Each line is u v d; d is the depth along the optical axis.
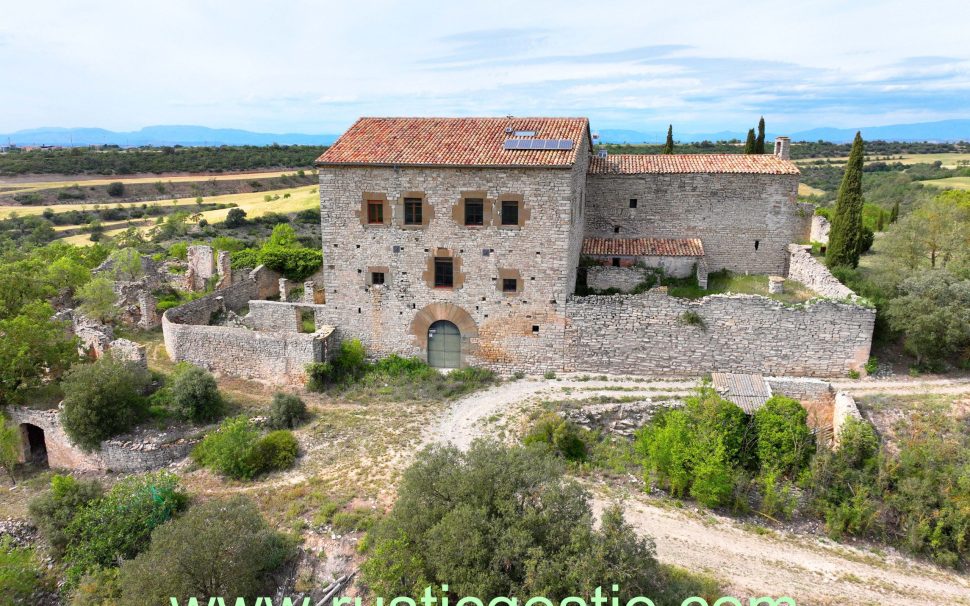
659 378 34.03
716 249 42.44
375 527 22.56
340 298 36.22
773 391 31.39
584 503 19.62
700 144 127.69
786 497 26.38
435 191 33.53
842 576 22.77
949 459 26.25
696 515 25.86
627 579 18.11
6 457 30.84
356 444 29.34
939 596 22.08
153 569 20.38
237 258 55.19
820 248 45.34
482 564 18.09
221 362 36.72
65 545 25.73
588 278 39.81
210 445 28.75
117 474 30.09
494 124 36.72
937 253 40.41
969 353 32.34
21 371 32.50
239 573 21.03
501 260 33.81
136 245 72.62
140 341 41.38
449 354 35.81
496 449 21.17
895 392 30.72
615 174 41.81
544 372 35.16
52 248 56.47
